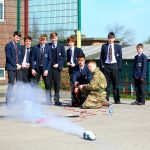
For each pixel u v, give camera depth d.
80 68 13.28
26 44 13.66
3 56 23.20
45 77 13.62
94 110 11.99
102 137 8.14
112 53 13.82
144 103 13.77
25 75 13.67
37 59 13.58
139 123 9.73
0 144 7.52
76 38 15.41
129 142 7.70
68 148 7.21
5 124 9.64
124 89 20.97
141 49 13.83
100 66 13.99
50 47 13.62
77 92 12.88
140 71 13.72
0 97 16.45
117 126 9.33
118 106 13.15
